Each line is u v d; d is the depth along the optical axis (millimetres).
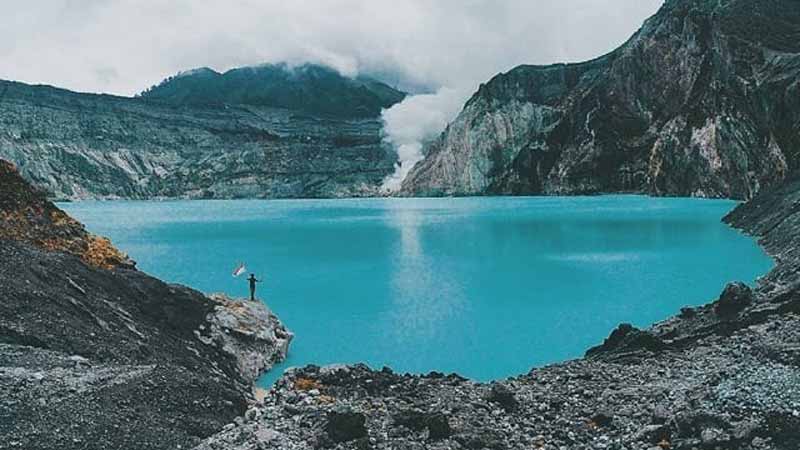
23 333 17469
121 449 12305
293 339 28469
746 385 11891
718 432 10742
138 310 23469
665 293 34875
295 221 94062
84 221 101750
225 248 61750
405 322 30750
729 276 38562
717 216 76688
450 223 80938
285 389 14906
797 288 20719
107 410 13477
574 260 47219
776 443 10391
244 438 12062
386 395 15008
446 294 36781
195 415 14789
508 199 133250
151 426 13469
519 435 12570
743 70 107125
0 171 28625
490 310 32500
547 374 17562
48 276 21219
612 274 40938
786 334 16781
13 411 12602
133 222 98500
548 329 28688
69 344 17969
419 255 52781
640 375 16750
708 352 18031
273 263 50750
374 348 26734
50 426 12391
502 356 25125
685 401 12672
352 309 33781
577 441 12281
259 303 28516
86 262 26344
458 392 15344
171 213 123562
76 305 20500
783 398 11117
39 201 29422
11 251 21672
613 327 28703
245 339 25109
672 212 84000
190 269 48750
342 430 11781
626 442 11664
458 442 11859
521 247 55469
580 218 80250
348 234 72250
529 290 37094
